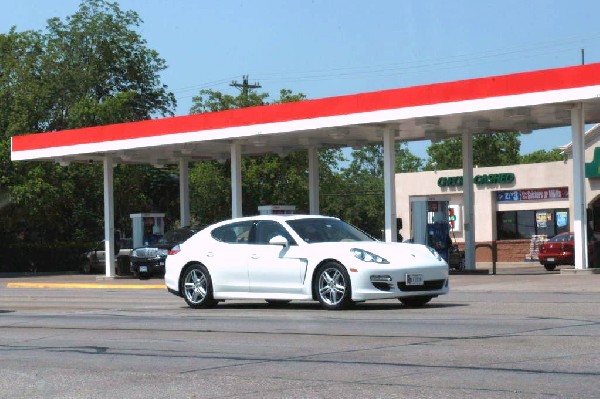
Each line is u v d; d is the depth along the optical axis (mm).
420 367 9648
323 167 63969
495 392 8203
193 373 9922
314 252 16562
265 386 8977
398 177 56375
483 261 52500
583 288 20891
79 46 64000
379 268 15844
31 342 13375
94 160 41875
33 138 39562
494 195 52406
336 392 8523
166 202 62562
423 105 28891
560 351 10312
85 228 59094
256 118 32969
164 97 68625
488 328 12703
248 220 17938
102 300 22781
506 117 30594
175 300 21703
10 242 55656
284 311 16781
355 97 30438
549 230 50219
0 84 55250
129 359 11180
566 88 26078
